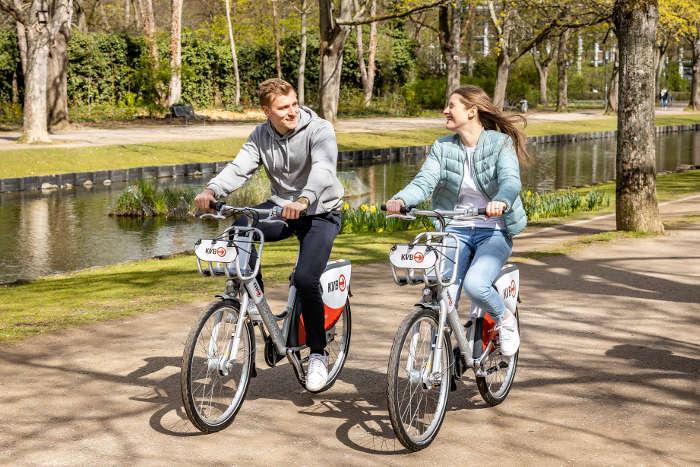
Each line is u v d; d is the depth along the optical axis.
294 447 4.43
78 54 41.25
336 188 4.80
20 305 8.40
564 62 58.50
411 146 32.69
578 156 32.59
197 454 4.33
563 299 7.96
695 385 5.46
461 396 5.26
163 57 45.81
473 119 4.75
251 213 4.52
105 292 9.00
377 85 53.84
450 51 39.53
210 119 42.50
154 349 6.36
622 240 11.48
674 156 32.06
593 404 5.09
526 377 5.63
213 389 4.64
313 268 4.78
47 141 28.25
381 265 10.15
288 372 5.76
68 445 4.45
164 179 25.17
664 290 8.33
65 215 18.72
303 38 46.62
